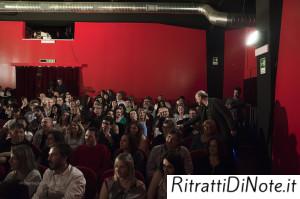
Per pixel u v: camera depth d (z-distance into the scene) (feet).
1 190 8.63
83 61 44.50
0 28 43.98
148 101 35.88
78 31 44.47
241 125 29.19
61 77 44.34
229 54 42.86
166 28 44.50
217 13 36.35
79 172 13.57
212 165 14.92
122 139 17.84
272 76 20.49
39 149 20.04
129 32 44.62
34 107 30.09
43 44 44.29
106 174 15.43
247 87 37.68
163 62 44.47
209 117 20.02
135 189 12.37
